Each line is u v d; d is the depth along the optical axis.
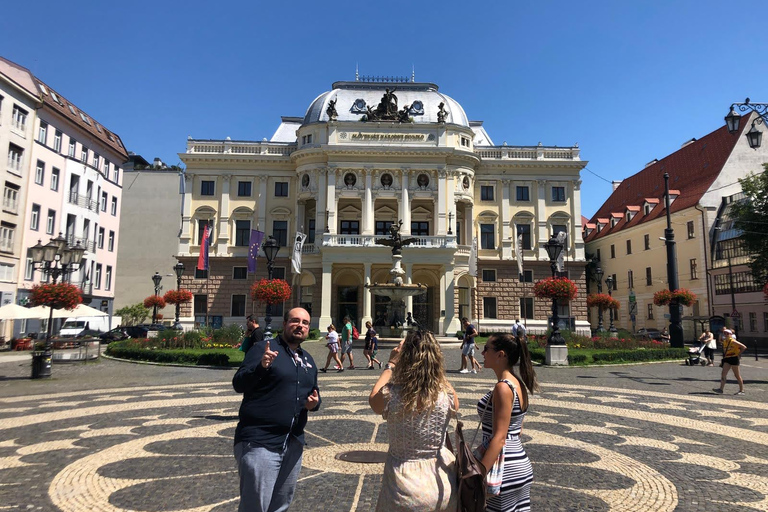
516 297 52.94
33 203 42.97
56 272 22.45
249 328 14.79
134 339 32.22
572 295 25.44
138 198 63.00
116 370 23.00
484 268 53.34
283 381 4.71
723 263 48.81
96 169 51.47
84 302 49.53
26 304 41.22
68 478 7.54
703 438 10.16
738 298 46.94
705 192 51.38
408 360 3.96
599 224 74.25
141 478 7.54
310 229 53.97
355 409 13.00
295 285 51.47
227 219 53.22
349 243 47.22
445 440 4.08
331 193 49.97
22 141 41.62
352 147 49.88
